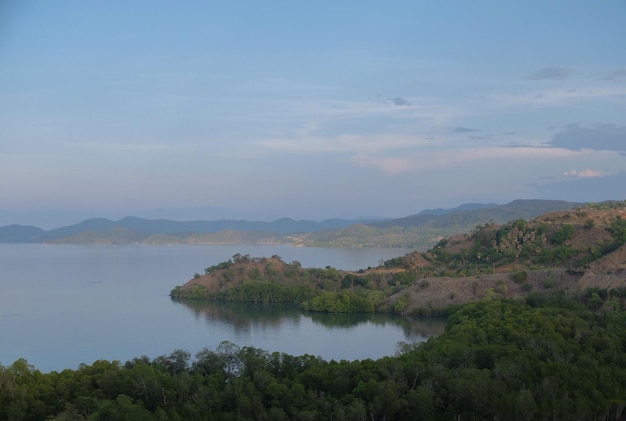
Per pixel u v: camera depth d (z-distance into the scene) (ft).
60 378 460.14
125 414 400.26
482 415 443.32
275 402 435.12
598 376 489.26
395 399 438.40
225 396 441.27
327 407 434.71
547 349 540.52
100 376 454.81
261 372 470.39
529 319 651.66
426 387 456.04
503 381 465.06
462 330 626.64
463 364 503.20
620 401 468.75
